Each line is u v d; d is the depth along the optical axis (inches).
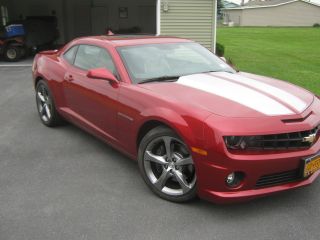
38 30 679.7
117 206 148.3
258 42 1165.7
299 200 151.6
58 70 226.1
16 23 666.2
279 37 1395.2
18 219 139.9
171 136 143.9
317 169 143.6
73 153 202.8
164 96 151.5
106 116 180.9
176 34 634.8
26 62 618.5
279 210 144.4
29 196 156.6
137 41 197.3
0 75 482.3
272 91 158.2
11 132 239.6
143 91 159.9
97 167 184.7
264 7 2751.0
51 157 197.8
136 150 165.8
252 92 154.3
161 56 188.5
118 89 171.2
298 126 136.0
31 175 176.6
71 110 218.2
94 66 196.5
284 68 600.7
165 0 619.2
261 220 138.1
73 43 227.1
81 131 239.3
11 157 198.5
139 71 175.9
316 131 143.9
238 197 132.8
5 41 623.5
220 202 134.8
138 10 950.4
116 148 183.0
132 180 170.4
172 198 149.3
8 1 887.1
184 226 134.7
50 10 929.5
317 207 146.6
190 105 141.3
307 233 130.6
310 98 160.7
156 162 152.6
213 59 203.5
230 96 149.1
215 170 131.3
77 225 135.9
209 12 631.2
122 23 955.3
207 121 132.6
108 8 943.7
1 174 177.8
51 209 146.6
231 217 139.9
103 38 206.4
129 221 138.0
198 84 162.7
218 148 129.3
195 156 135.1
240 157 129.2
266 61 693.3
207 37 641.0
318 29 1987.0
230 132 129.3
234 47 978.1
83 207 147.8
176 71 181.6
